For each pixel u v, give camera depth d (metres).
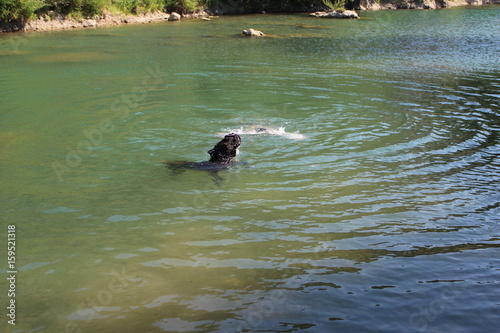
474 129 11.33
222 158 9.03
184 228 6.62
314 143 10.23
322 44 26.48
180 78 16.75
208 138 10.54
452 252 6.07
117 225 6.71
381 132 11.03
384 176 8.52
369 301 5.03
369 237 6.43
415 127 11.43
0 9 29.84
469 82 16.83
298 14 44.03
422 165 9.08
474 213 7.18
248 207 7.28
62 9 33.62
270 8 46.31
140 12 38.03
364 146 10.08
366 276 5.51
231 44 25.88
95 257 5.91
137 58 20.91
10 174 8.49
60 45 24.70
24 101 13.52
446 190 7.98
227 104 13.34
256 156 9.43
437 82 16.77
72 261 5.81
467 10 49.53
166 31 31.42
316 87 15.61
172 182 8.21
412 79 17.22
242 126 11.38
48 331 4.56
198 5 42.38
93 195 7.69
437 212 7.20
